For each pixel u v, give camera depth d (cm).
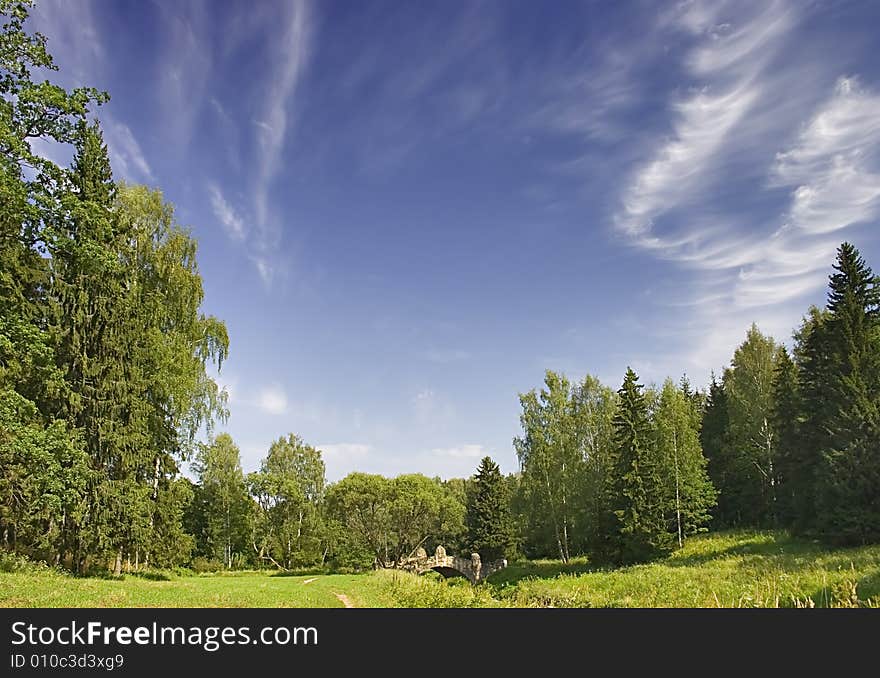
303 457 7369
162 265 3441
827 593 1902
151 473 3316
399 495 6456
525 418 5397
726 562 3422
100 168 2966
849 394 3650
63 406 2634
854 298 3853
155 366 3186
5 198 1792
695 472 5219
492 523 7044
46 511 2377
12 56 1820
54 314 2680
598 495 5116
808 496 4106
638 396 4694
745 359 5919
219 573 5922
